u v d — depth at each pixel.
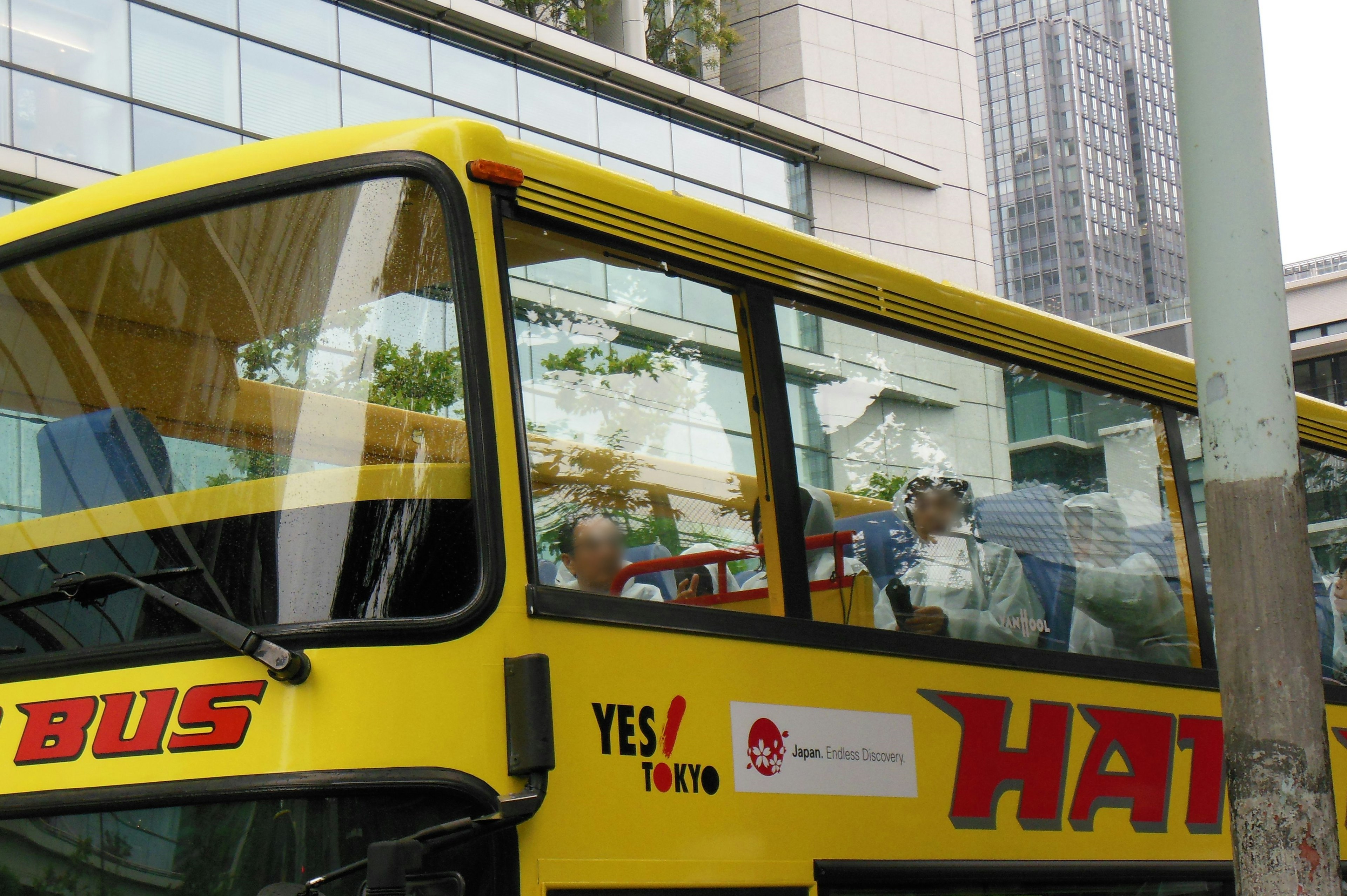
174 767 3.59
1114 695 5.61
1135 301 193.62
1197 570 6.26
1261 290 4.69
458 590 3.71
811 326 4.98
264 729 3.54
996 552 5.41
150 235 4.40
